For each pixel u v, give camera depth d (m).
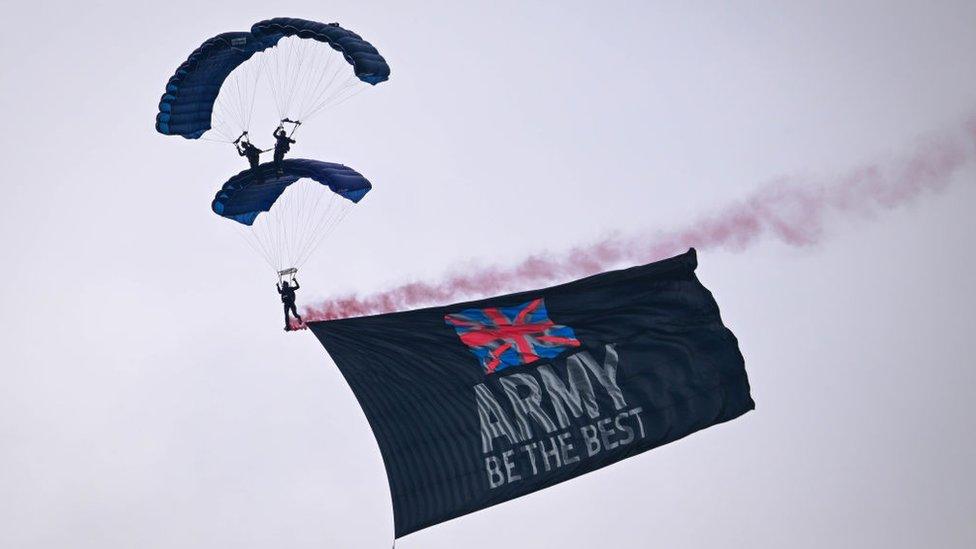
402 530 51.38
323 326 55.56
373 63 63.56
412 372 53.84
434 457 52.28
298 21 65.62
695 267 55.16
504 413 52.94
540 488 52.25
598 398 52.97
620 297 55.03
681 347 53.62
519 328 54.81
